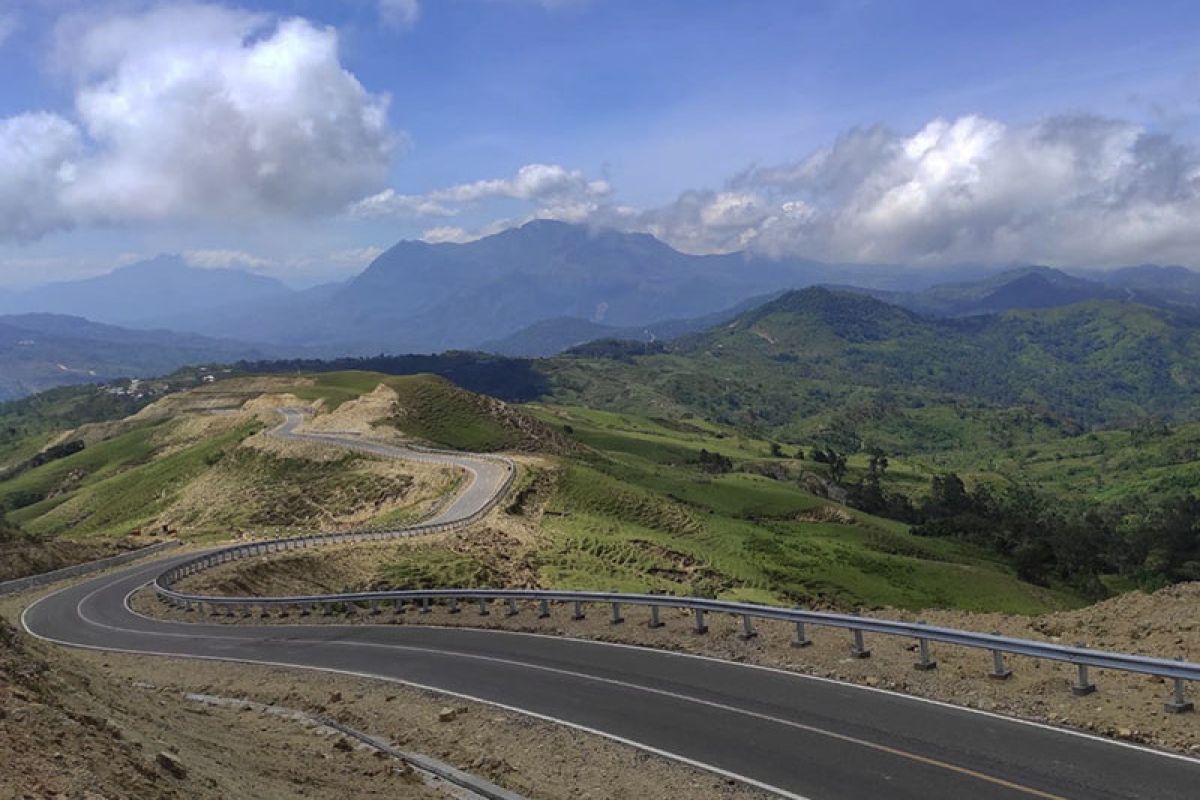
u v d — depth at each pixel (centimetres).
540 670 1956
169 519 8150
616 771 1316
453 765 1416
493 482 7162
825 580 6750
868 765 1226
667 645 2022
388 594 3094
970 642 1521
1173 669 1252
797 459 18288
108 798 808
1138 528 11206
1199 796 1030
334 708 1836
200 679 2308
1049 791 1086
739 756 1314
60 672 1315
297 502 7538
